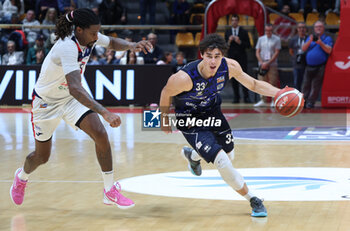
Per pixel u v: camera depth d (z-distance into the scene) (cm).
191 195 831
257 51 2311
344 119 1895
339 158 1153
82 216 719
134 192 855
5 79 2316
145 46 770
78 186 905
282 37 2461
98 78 2266
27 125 1753
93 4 2631
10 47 2355
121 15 2628
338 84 2231
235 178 700
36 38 2403
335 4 2836
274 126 1730
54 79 695
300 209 739
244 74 748
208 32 2367
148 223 681
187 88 711
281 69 2377
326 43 2198
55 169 1054
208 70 689
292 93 725
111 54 2319
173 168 1059
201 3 2789
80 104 712
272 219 692
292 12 2814
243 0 2338
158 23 2906
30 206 773
